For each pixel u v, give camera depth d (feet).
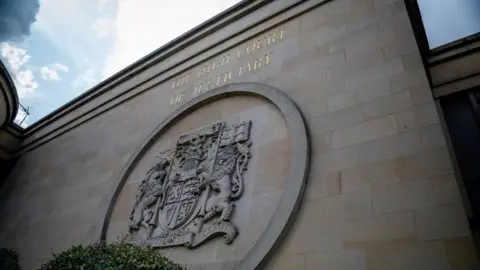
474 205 21.57
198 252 24.41
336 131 23.40
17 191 51.16
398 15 26.71
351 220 19.01
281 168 24.54
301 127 24.89
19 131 60.80
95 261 18.04
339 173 21.29
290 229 20.85
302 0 35.01
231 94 33.24
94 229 33.50
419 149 19.33
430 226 16.55
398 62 24.03
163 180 31.68
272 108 28.89
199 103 35.27
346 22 29.73
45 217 42.01
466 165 23.75
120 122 44.68
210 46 41.22
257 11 39.17
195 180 28.86
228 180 26.55
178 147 33.45
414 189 18.13
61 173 46.42
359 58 26.35
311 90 27.25
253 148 27.61
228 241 23.17
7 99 51.39
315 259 18.84
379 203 18.71
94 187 39.34
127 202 33.60
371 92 23.75
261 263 20.08
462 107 26.68
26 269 37.70
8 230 45.44
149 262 18.62
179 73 42.55
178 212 27.86
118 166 38.88
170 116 37.11
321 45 29.94
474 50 28.17
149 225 28.89
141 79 47.29
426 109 20.67
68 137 51.34
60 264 18.58
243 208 24.50
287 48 32.50
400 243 16.84
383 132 21.31
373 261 17.04
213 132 31.45
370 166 20.39
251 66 34.40
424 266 15.66
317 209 20.65
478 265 14.47
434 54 29.32
